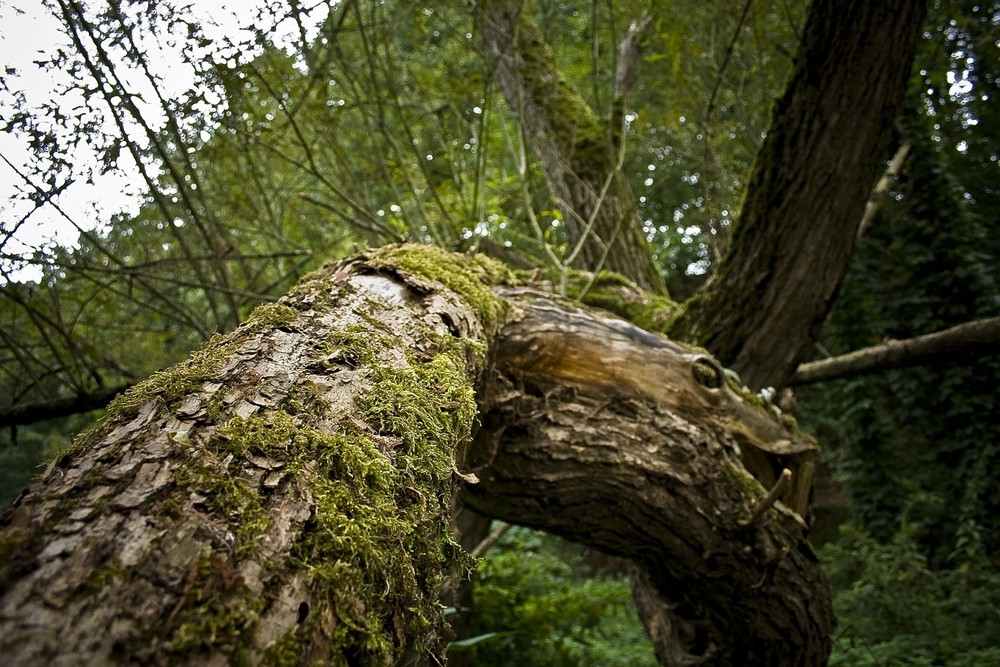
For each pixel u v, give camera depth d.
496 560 4.26
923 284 7.43
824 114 2.54
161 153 2.02
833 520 8.77
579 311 1.91
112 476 0.59
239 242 3.40
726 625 2.19
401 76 3.29
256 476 0.65
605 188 3.09
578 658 4.16
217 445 0.67
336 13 3.30
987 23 4.25
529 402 1.70
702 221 4.89
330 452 0.72
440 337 1.16
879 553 5.73
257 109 2.65
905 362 3.46
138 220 2.62
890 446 7.66
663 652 2.72
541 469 1.72
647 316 3.20
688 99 4.24
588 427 1.72
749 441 1.94
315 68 2.64
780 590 1.98
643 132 4.66
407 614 0.69
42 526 0.52
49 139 1.67
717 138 4.80
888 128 2.60
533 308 1.82
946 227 7.21
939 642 4.68
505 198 3.71
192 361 0.87
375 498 0.72
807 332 2.90
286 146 2.83
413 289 1.33
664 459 1.76
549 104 4.02
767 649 2.21
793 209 2.69
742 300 2.87
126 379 2.88
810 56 2.52
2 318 2.57
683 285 11.16
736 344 2.90
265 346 0.91
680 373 1.88
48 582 0.47
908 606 5.02
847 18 2.40
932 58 4.25
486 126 3.20
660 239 7.84
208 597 0.51
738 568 1.92
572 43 4.58
